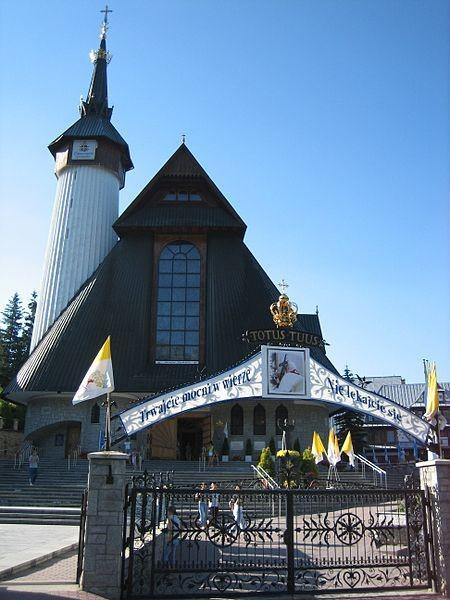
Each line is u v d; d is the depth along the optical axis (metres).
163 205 52.41
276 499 22.02
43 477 30.52
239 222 49.38
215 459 37.38
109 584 9.91
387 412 13.69
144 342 45.00
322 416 43.25
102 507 10.26
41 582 10.49
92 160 54.84
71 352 43.44
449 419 68.38
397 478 34.66
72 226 52.91
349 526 11.77
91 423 41.91
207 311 46.78
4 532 17.89
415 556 11.97
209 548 16.73
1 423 44.44
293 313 15.81
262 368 13.87
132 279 47.66
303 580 12.49
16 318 76.69
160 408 13.44
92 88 59.97
